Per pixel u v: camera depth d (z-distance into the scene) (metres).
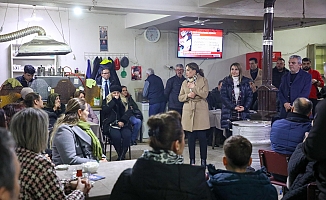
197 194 1.75
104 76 7.52
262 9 6.32
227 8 6.09
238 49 9.30
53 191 1.95
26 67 6.13
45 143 2.05
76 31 7.98
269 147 4.45
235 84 5.45
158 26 8.55
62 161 3.16
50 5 5.31
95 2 5.30
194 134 5.23
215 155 6.54
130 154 6.09
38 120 2.01
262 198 2.02
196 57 8.42
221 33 8.51
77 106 3.42
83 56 8.06
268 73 5.31
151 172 1.74
